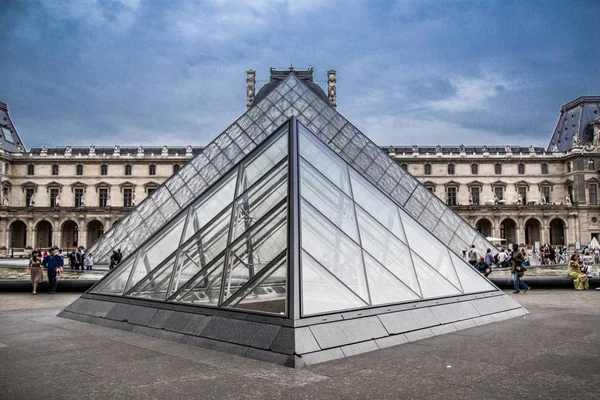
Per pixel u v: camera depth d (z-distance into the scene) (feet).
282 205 45.27
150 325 45.39
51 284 91.25
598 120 427.33
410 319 43.47
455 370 32.50
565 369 32.86
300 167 48.49
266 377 30.86
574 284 96.94
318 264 40.83
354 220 49.24
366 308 41.04
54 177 433.89
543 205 413.80
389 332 40.50
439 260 56.24
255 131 117.80
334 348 35.81
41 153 436.35
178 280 48.57
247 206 49.80
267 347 35.40
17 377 31.14
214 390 28.32
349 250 44.93
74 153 447.01
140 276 53.88
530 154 444.14
